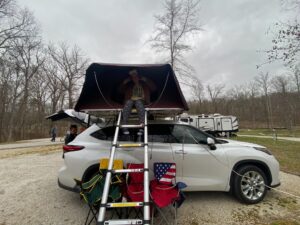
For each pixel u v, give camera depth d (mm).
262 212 4152
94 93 4824
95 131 4742
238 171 4605
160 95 4773
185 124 4867
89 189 3494
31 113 48000
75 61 41938
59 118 8352
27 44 36969
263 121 69250
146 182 3078
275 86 58500
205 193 5152
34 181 6414
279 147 14180
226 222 3789
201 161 4535
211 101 67312
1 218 4012
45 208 4434
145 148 3514
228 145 4871
